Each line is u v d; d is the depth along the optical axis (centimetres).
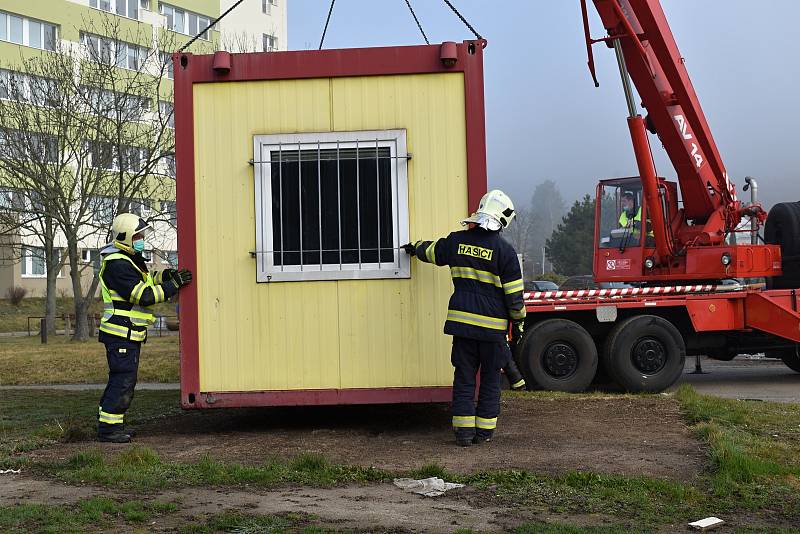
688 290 1195
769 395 1110
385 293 742
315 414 876
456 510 479
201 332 746
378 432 748
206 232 750
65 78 2655
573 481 537
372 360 740
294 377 743
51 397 1052
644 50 1157
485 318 666
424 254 700
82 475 555
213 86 754
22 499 501
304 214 749
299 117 752
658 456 620
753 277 1223
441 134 747
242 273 748
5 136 2630
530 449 651
